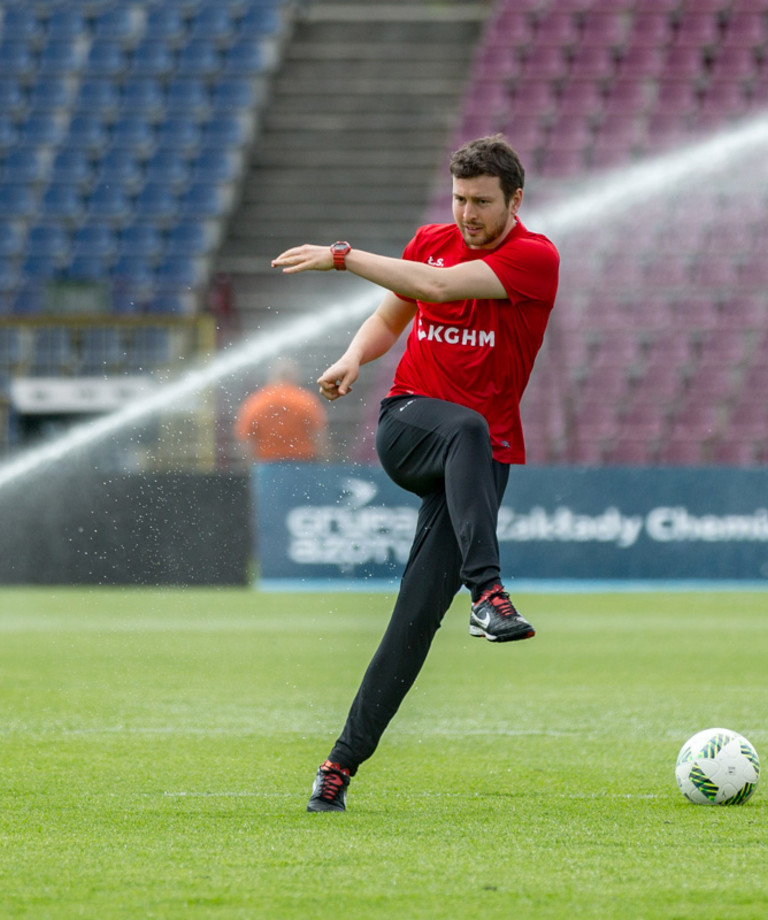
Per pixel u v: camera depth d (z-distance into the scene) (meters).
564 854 13.04
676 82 85.56
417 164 84.19
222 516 54.59
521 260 14.80
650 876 12.11
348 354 15.80
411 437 14.98
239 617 44.28
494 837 13.86
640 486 56.00
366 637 38.97
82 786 17.03
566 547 55.72
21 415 64.88
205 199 80.31
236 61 87.94
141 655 34.25
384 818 14.91
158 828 14.33
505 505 55.53
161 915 10.83
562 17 89.44
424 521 15.21
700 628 41.12
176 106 85.38
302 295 76.25
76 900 11.28
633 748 20.55
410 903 11.18
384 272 14.48
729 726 22.92
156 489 54.75
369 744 15.31
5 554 54.78
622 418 72.38
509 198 14.86
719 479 56.31
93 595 51.78
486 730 22.53
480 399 15.23
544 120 84.25
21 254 77.38
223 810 15.38
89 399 64.88
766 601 50.19
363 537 54.84
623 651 35.41
